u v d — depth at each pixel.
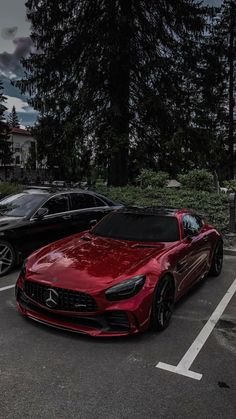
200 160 17.22
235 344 3.99
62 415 2.74
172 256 4.64
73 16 16.83
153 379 3.25
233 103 30.92
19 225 6.61
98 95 16.75
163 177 17.33
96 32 16.23
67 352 3.70
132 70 16.66
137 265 4.21
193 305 5.20
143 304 3.92
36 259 4.61
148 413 2.78
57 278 4.04
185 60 16.95
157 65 15.90
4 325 4.30
